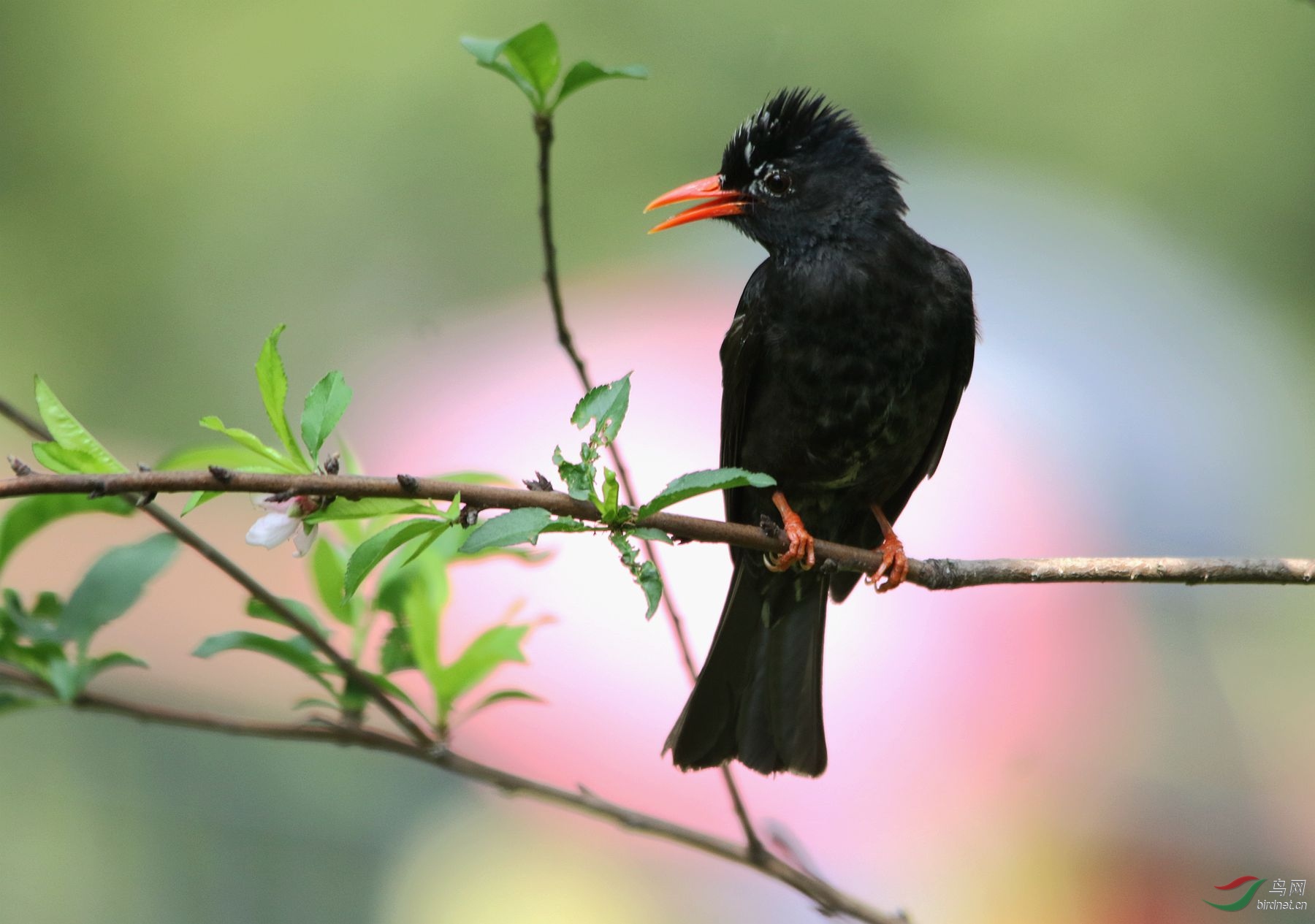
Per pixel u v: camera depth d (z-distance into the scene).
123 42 19.25
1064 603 12.34
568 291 16.27
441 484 5.20
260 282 18.92
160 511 5.86
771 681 8.38
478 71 19.56
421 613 6.33
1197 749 12.62
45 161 18.72
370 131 19.58
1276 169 18.94
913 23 19.45
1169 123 19.08
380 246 19.28
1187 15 19.23
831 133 8.45
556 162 19.25
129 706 5.93
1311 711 13.58
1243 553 14.03
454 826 11.20
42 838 10.02
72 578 10.48
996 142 19.23
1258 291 18.19
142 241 18.78
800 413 8.23
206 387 18.50
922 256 8.23
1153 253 17.20
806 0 19.48
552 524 5.05
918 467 8.84
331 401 5.28
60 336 18.22
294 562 11.52
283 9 19.58
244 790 10.47
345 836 10.70
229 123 19.42
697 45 19.44
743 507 8.79
